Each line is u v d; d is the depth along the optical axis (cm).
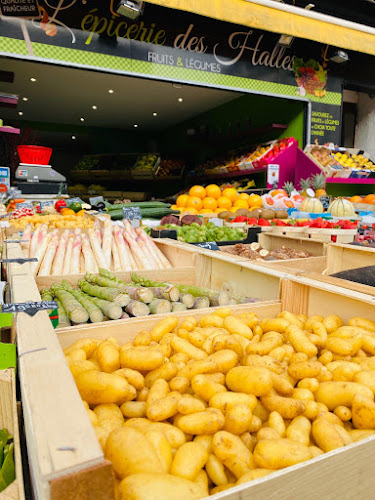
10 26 461
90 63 507
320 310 176
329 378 119
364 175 675
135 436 76
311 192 597
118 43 519
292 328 141
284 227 421
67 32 488
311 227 420
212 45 581
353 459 83
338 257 315
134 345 144
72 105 903
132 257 287
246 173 759
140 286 196
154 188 1206
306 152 682
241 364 130
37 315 104
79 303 175
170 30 547
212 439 94
